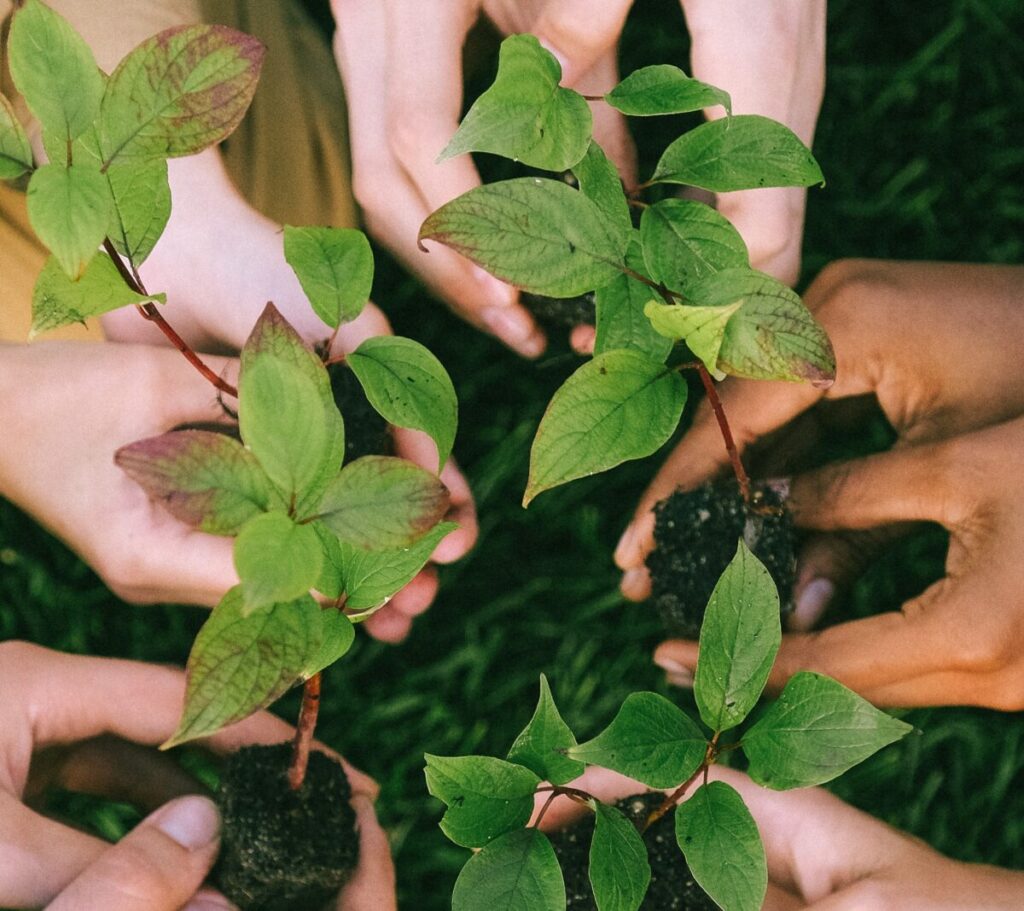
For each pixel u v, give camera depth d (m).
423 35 0.65
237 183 0.73
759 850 0.49
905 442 0.67
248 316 0.67
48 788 0.66
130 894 0.56
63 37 0.45
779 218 0.66
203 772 0.75
